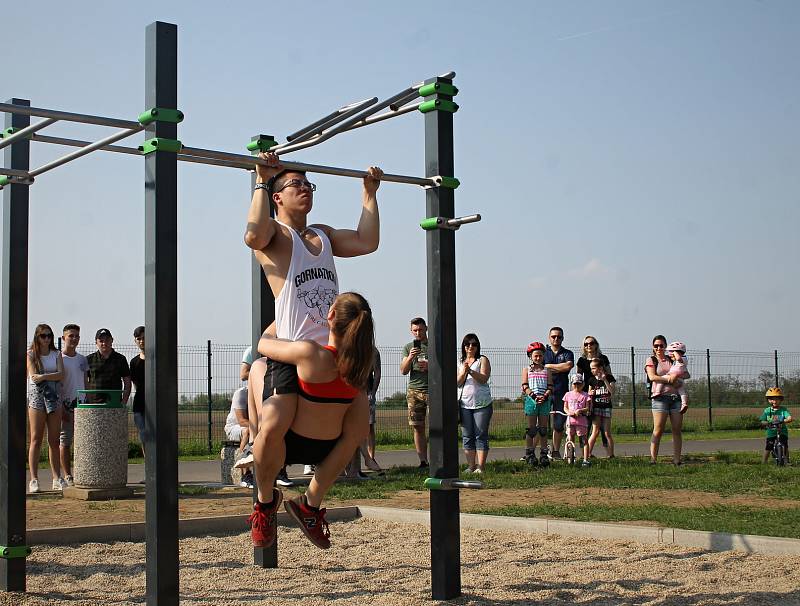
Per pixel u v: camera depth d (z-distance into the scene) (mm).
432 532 5387
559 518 8016
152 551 4457
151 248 4492
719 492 9844
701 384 24641
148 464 4504
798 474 11352
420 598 5383
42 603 5285
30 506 9320
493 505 9109
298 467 13828
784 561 6281
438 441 5363
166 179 4527
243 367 11281
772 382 25172
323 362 4551
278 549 7211
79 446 10141
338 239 5180
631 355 22875
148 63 4598
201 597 5500
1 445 5637
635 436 22094
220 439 17484
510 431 21141
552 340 13469
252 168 5367
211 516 8414
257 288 6426
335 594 5559
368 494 10070
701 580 5789
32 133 5398
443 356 5391
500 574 6098
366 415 4863
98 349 11594
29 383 10797
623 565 6289
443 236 5453
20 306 5691
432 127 5500
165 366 4480
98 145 5035
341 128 5492
